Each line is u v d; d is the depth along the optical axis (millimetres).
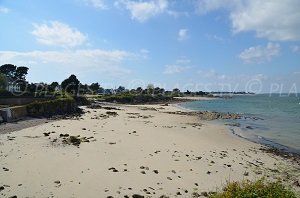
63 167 17500
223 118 57656
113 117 50156
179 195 14117
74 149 22047
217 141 30406
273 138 34594
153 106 96500
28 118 41438
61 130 30969
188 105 112062
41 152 20641
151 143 26297
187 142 28188
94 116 49812
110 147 23469
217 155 23188
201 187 15453
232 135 35656
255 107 97062
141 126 39000
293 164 22219
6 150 20875
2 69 121000
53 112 49812
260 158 23547
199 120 53156
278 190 10789
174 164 19531
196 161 20656
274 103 124750
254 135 36625
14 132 28734
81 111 58562
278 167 21000
